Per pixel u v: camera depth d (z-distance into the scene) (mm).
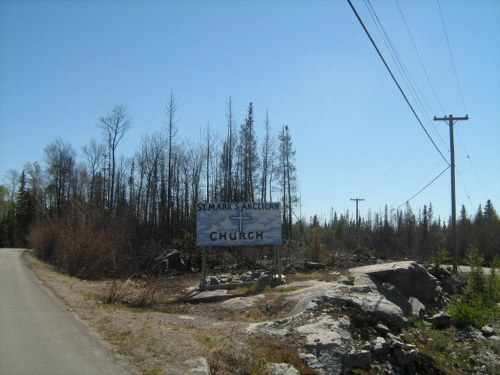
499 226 55188
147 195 46438
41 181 74250
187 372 7289
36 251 42000
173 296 17828
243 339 10008
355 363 10031
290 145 47906
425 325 16109
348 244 54188
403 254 42375
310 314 12352
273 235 19516
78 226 31359
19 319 11031
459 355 13383
